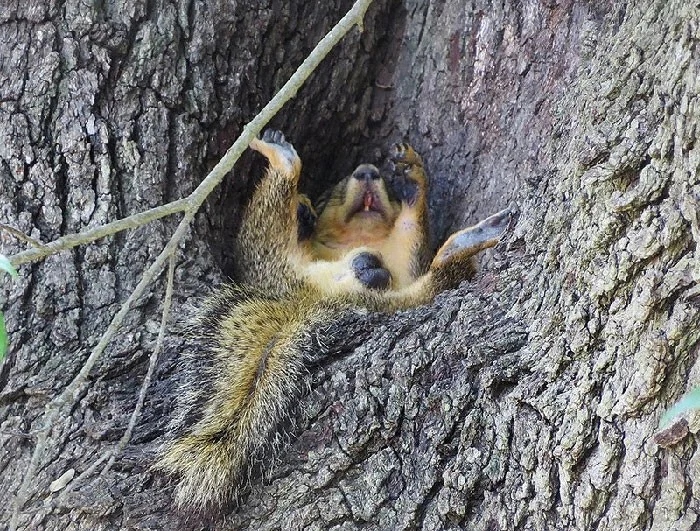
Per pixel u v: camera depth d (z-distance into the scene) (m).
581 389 5.30
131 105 7.29
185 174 7.49
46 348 6.48
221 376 6.71
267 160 8.47
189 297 7.07
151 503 6.05
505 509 5.44
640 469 5.01
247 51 7.96
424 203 8.33
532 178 6.49
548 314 5.62
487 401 5.65
